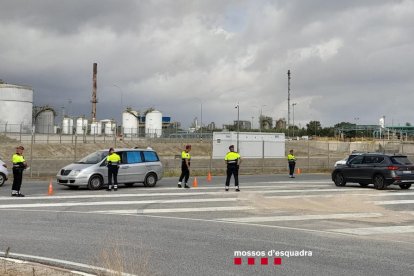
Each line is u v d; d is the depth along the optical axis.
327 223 11.93
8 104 74.88
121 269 6.92
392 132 93.94
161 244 9.27
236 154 19.39
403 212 13.87
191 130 97.50
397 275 7.13
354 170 21.39
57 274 6.85
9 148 53.00
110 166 19.47
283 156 51.38
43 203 15.48
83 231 10.65
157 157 22.00
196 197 17.25
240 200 16.44
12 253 8.47
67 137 67.50
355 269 7.45
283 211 13.96
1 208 14.32
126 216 12.91
